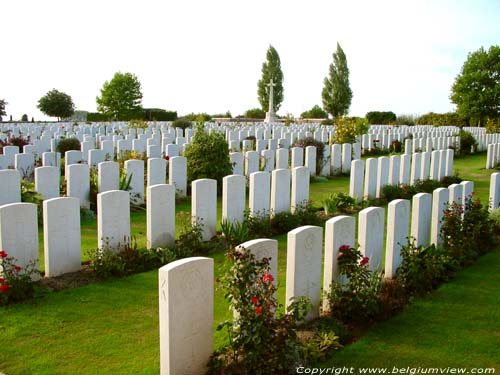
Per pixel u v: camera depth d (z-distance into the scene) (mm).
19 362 4602
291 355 4367
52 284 6398
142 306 5852
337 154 16766
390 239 6633
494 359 4668
